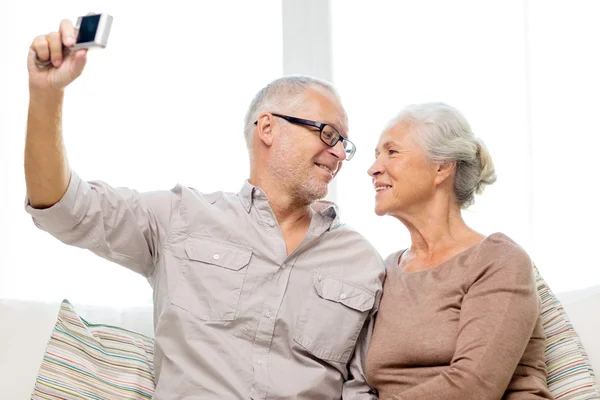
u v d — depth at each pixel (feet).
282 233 6.68
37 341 6.49
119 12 8.86
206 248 6.31
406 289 6.20
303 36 9.23
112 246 6.23
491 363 5.31
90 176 8.47
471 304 5.65
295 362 6.12
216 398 5.79
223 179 8.78
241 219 6.51
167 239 6.39
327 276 6.39
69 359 6.02
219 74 9.00
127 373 6.23
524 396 5.54
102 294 8.16
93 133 8.54
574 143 9.00
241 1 9.18
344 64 9.23
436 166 6.34
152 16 8.93
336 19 9.25
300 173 6.62
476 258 5.94
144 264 6.50
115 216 6.17
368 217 8.86
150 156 8.66
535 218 8.86
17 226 8.29
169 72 8.86
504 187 8.93
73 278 8.16
